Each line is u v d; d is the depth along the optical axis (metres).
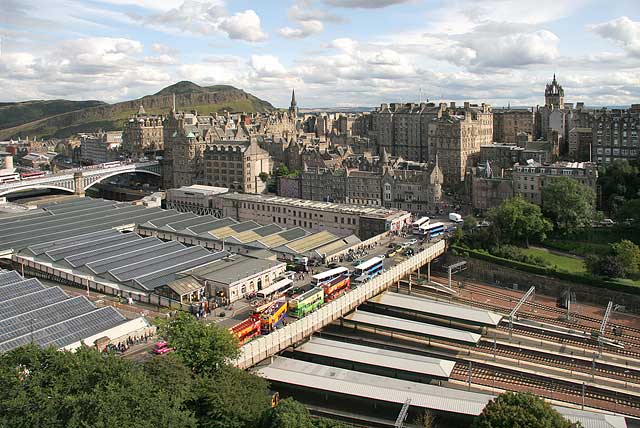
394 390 152.38
